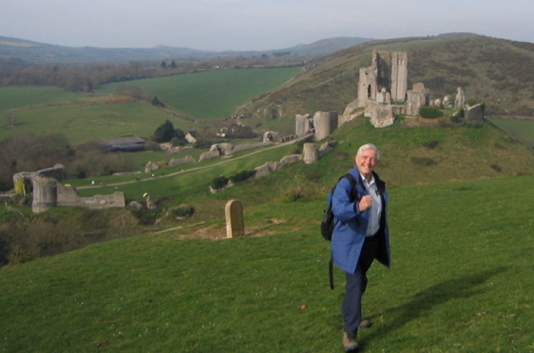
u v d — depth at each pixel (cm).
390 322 936
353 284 850
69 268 1644
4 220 5781
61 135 10419
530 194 2092
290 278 1314
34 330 1132
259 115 15662
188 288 1321
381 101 7931
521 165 6112
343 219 834
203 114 16800
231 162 7438
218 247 1736
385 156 6366
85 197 6047
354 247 852
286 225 2056
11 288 1463
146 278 1454
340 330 941
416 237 1603
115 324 1127
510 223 1617
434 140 6562
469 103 7362
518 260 1215
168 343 986
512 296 957
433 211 1972
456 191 2414
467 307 942
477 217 1769
